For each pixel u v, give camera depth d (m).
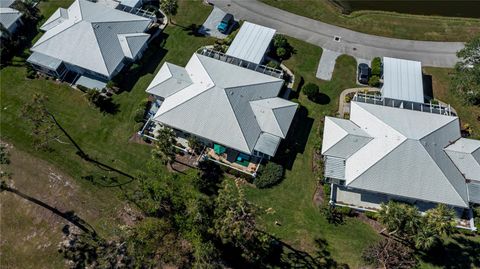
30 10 85.81
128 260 59.66
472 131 68.50
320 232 60.38
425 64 77.06
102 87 74.69
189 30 82.94
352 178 60.41
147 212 58.12
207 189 64.38
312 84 72.25
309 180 64.50
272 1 87.56
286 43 79.44
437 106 68.69
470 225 60.06
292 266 58.25
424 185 59.00
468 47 69.56
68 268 59.50
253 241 55.09
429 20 82.88
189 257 58.06
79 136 70.44
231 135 64.69
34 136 70.69
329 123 66.38
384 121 64.06
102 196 64.56
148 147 68.62
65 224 62.69
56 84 76.31
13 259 60.62
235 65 73.19
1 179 66.81
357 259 58.12
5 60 80.00
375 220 60.84
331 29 82.56
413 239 55.34
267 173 64.25
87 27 76.12
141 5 86.50
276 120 66.19
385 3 86.38
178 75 71.69
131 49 76.19
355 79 75.31
